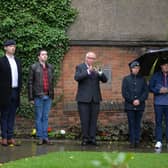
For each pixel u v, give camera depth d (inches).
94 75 451.2
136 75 455.8
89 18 548.1
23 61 532.7
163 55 450.3
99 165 121.9
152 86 451.8
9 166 314.7
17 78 421.4
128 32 553.9
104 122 540.4
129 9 557.6
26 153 389.4
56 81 535.8
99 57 546.9
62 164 319.6
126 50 551.5
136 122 458.0
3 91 412.8
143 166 318.3
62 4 538.6
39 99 444.8
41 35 530.6
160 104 448.5
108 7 553.3
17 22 530.0
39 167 309.1
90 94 447.8
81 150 418.3
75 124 534.3
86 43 542.3
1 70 412.8
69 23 543.2
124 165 121.7
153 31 558.3
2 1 528.4
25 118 532.4
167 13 564.1
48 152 397.4
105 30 550.0
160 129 450.0
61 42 535.2
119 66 549.6
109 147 448.5
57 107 536.4
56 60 535.8
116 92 548.1
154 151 425.4
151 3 562.3
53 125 534.9
